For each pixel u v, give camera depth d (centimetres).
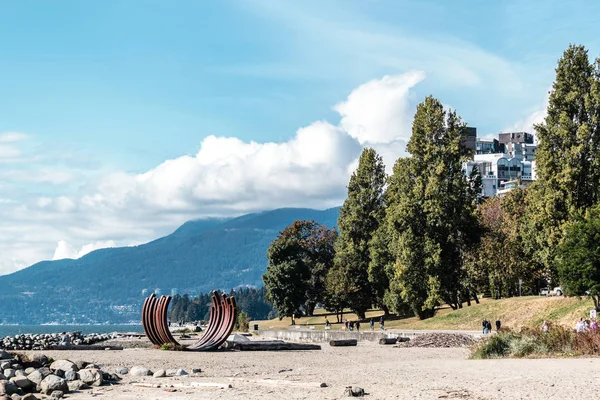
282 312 11850
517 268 9244
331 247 13238
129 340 8175
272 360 3562
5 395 1648
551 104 7369
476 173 8381
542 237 7250
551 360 2859
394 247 8294
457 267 8131
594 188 7000
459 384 1958
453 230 8069
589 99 7125
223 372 2667
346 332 6906
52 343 7094
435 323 7675
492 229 10050
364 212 10269
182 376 2388
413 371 2547
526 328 3631
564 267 6188
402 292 8044
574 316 6228
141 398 1697
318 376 2405
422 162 8300
